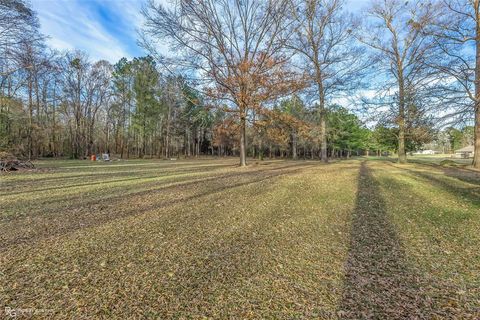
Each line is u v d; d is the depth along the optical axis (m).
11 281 2.54
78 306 2.17
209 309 2.17
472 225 4.50
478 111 8.38
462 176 10.83
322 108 20.64
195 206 5.62
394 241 3.77
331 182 9.13
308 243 3.66
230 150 53.78
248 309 2.18
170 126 40.44
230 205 5.74
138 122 36.25
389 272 2.84
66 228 4.14
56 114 36.00
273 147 41.59
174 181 9.33
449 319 2.06
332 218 4.88
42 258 3.07
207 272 2.79
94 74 36.16
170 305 2.21
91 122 37.25
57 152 37.34
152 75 34.59
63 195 6.72
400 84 10.80
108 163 23.05
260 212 5.22
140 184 8.59
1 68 17.72
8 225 4.26
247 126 17.98
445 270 2.88
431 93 8.79
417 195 6.97
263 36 15.25
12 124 24.22
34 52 17.69
